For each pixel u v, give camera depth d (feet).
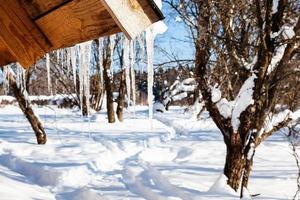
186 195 21.66
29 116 39.34
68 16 5.08
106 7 4.43
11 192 21.42
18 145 38.11
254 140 20.93
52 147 37.88
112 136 47.34
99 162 31.94
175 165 31.04
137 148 40.01
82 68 11.60
